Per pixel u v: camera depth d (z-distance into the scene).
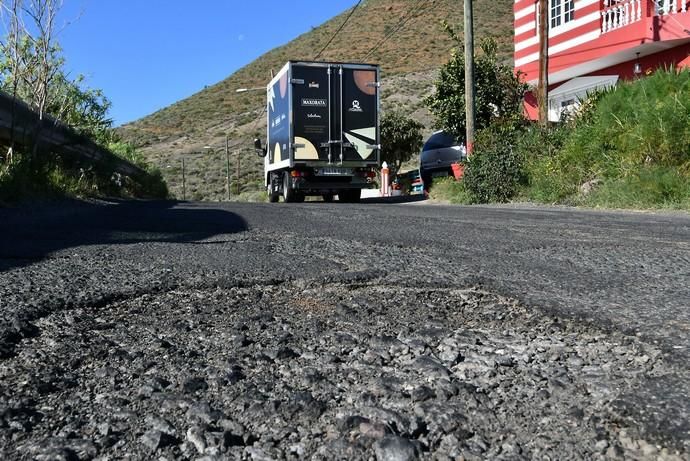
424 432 1.12
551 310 2.08
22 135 8.91
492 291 2.50
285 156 15.80
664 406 1.17
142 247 4.07
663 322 1.84
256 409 1.24
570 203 10.55
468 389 1.32
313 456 1.04
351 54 72.88
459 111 19.52
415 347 1.68
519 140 13.14
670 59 15.32
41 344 1.75
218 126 64.69
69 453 1.06
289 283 2.73
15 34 8.76
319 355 1.63
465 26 15.90
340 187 15.80
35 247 4.03
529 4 20.50
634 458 1.00
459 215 7.62
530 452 1.04
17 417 1.21
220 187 46.47
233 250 3.93
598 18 16.75
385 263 3.32
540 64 14.27
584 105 12.73
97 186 11.88
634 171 9.59
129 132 67.62
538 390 1.31
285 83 15.54
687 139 9.02
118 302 2.34
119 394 1.35
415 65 67.06
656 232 5.14
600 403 1.22
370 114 15.63
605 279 2.75
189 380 1.42
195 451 1.07
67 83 11.37
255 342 1.77
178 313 2.15
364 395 1.31
